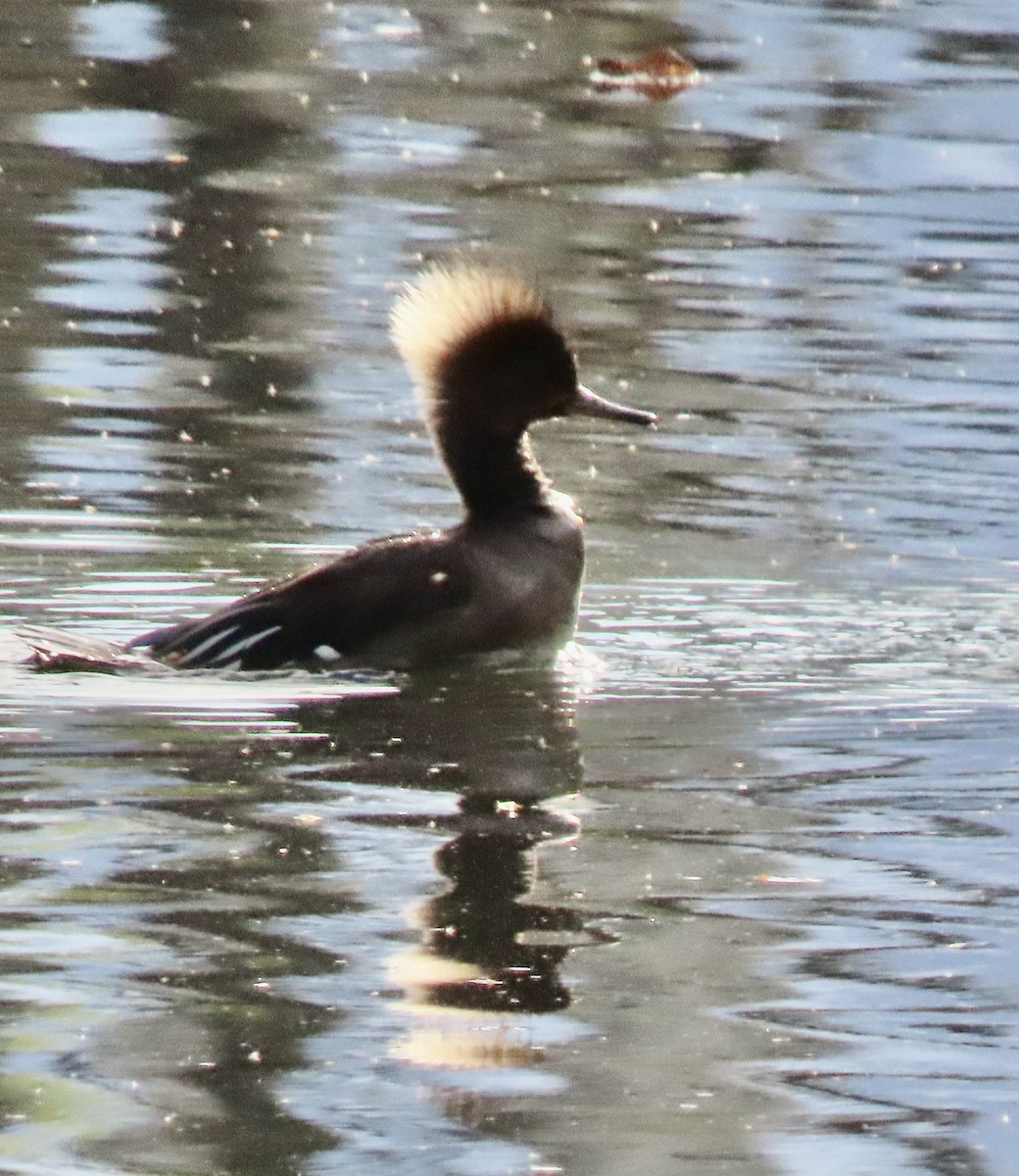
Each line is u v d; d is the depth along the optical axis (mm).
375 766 11000
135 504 15984
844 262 22609
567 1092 7836
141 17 31188
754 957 8836
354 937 8883
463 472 13977
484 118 27594
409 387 18891
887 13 32656
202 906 9172
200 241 22719
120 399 18344
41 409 18062
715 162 26016
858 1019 8367
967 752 11414
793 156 26219
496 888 9445
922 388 19016
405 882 9438
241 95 28031
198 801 10430
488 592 13250
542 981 8633
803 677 12805
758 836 10117
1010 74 29531
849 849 9977
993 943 8969
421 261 22203
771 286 21797
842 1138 7574
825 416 18344
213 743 11359
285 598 13195
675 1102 7734
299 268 21984
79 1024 8180
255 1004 8391
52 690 12195
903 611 14227
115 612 13914
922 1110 7730
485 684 12703
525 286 14117
